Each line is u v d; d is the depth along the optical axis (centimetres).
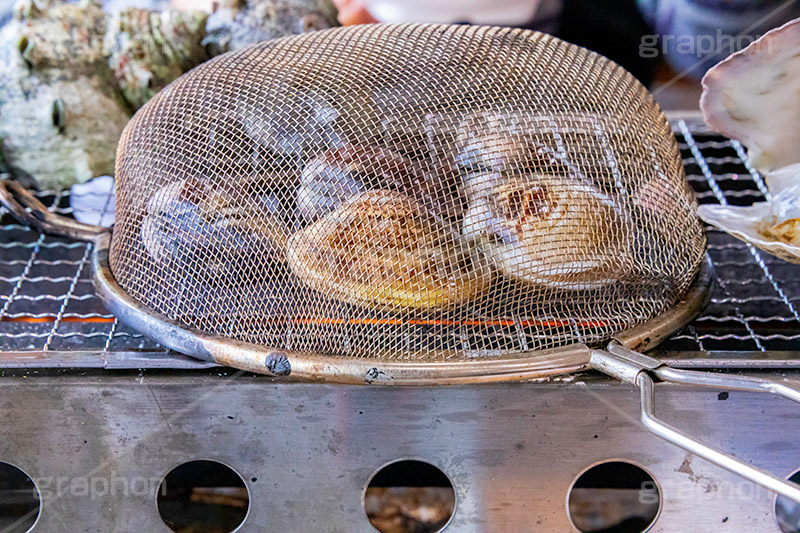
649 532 54
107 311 57
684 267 53
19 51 64
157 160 53
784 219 55
